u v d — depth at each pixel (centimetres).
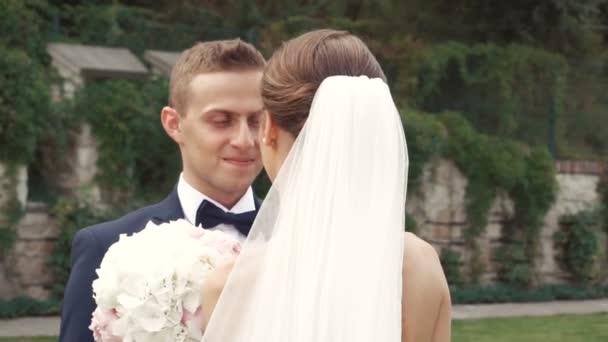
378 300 181
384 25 1428
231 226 268
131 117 1009
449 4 1467
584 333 928
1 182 942
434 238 1198
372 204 187
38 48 1041
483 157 1214
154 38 1138
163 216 268
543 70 1286
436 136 1179
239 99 257
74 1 1330
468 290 1173
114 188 1008
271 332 185
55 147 1001
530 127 1287
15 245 952
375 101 192
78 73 1009
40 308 929
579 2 1436
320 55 197
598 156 1334
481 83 1263
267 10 1514
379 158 190
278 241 189
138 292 198
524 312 1091
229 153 259
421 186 1180
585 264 1276
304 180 189
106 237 260
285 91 195
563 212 1288
